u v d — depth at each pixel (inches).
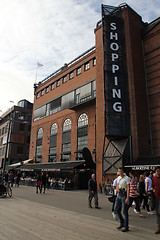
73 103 1147.3
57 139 1216.2
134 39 826.2
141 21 890.7
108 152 738.8
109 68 762.2
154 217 305.3
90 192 383.9
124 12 844.6
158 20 807.7
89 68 1082.7
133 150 693.3
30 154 1469.0
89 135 978.1
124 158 677.3
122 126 711.1
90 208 375.9
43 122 1406.3
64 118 1197.1
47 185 867.4
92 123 976.9
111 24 818.2
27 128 2046.0
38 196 570.3
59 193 685.3
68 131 1139.3
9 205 398.3
